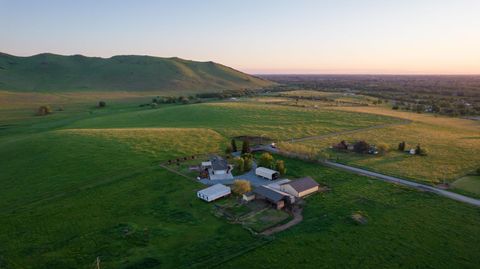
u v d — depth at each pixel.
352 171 73.69
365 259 38.94
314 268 37.31
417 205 54.34
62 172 70.88
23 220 50.25
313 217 50.53
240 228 47.28
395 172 72.50
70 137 99.38
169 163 78.31
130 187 63.22
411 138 109.56
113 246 42.69
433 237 43.81
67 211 53.19
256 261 38.81
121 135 104.50
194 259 39.41
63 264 39.00
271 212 52.66
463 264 37.81
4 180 67.81
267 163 74.88
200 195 58.25
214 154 89.06
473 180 67.19
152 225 48.44
